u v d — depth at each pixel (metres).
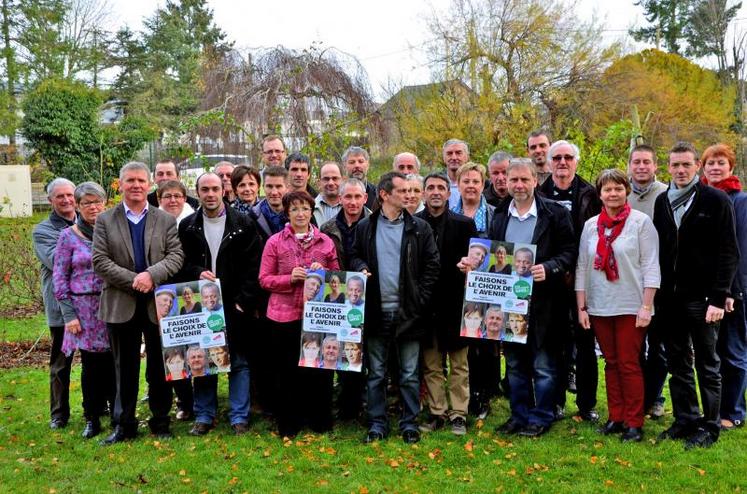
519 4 19.91
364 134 13.52
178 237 5.07
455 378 5.23
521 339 4.85
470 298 4.92
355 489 4.21
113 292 4.82
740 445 4.72
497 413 5.62
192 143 13.73
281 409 5.10
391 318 4.91
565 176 5.41
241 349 5.24
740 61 28.19
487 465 4.52
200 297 4.86
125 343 4.91
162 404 5.11
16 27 34.69
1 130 28.70
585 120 20.12
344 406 5.51
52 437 5.21
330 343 4.81
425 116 17.19
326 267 5.05
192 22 52.00
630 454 4.61
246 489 4.24
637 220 4.78
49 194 5.56
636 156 5.40
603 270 4.83
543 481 4.26
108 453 4.81
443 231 5.11
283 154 6.81
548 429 5.13
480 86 18.06
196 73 17.34
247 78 14.70
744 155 24.19
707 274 4.62
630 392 4.88
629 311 4.79
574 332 5.36
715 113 25.34
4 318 10.03
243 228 5.16
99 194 5.17
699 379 4.81
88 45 36.56
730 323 5.07
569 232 4.93
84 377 5.16
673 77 28.47
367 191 6.28
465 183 5.34
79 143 25.36
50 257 5.37
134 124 26.31
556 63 20.41
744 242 5.11
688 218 4.64
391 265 4.91
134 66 40.75
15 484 4.34
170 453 4.80
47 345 8.49
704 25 35.47
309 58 14.76
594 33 20.92
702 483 4.15
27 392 6.49
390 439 5.00
